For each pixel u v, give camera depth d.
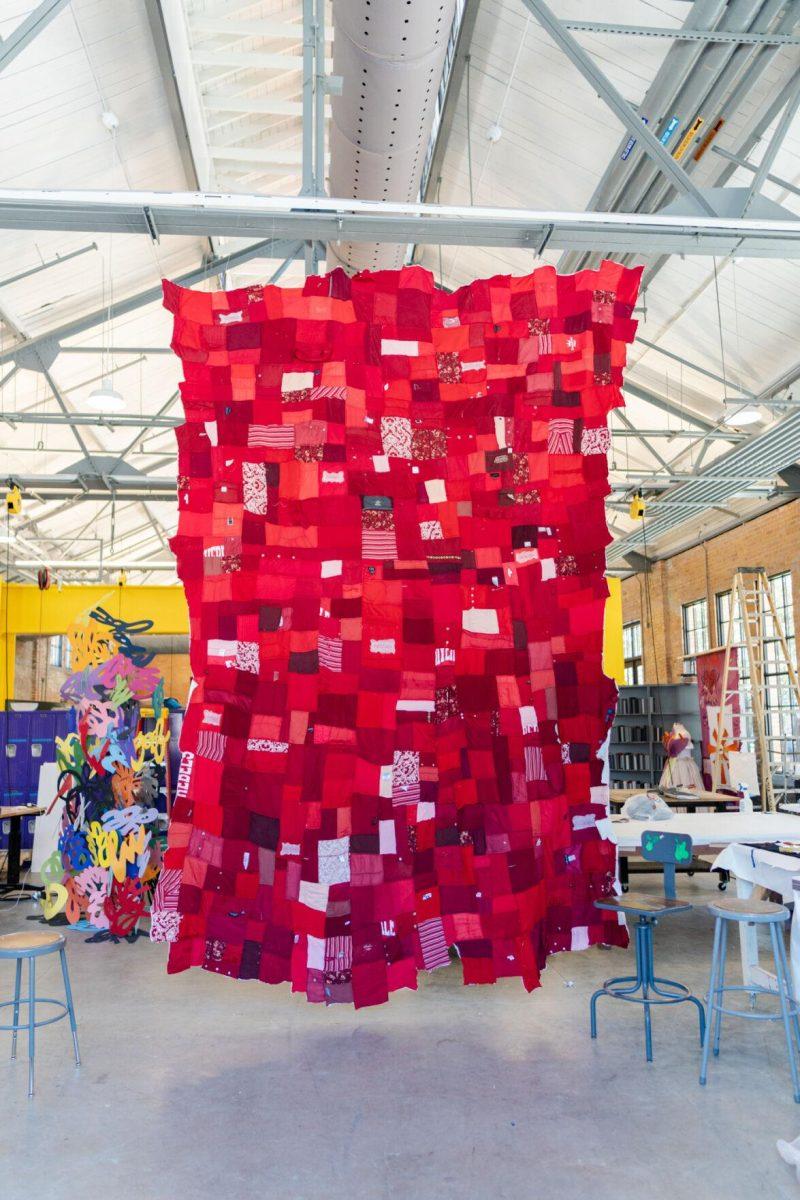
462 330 3.17
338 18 4.19
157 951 5.31
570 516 3.13
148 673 5.61
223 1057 3.52
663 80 5.75
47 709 11.13
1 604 13.16
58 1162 2.65
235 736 2.96
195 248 9.12
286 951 2.85
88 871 5.50
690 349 9.10
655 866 6.61
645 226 5.22
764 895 4.55
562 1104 3.01
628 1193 2.43
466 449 3.13
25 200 4.89
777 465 10.52
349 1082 3.24
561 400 3.16
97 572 18.80
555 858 3.07
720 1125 2.84
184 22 6.58
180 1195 2.45
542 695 3.09
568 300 3.19
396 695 3.00
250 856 2.91
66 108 6.38
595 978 4.55
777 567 12.39
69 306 8.98
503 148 7.52
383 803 2.94
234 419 3.06
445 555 3.09
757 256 5.41
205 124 7.84
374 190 5.62
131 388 11.44
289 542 3.04
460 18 6.34
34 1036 3.44
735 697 10.60
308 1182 2.52
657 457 10.87
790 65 5.65
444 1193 2.45
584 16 5.82
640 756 13.68
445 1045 3.61
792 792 9.71
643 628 16.75
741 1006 4.07
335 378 3.10
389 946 2.87
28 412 10.95
